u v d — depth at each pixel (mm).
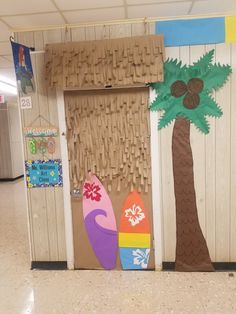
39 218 3078
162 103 2809
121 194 2957
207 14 2705
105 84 2727
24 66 2725
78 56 2725
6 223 4695
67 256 3084
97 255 3051
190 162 2865
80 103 2889
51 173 3008
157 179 2893
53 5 2496
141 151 2879
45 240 3098
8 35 3246
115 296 2553
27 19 2770
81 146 2938
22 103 2951
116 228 2996
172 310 2336
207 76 2756
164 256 2996
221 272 2918
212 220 2914
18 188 7910
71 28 2861
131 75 2682
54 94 2918
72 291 2656
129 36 2807
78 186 2990
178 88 2787
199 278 2814
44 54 2855
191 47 2744
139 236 2975
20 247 3691
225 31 2705
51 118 2943
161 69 2654
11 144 9109
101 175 2945
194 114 2807
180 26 2742
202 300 2455
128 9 2621
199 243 2938
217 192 2881
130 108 2852
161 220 2953
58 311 2369
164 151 2877
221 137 2820
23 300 2537
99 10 2615
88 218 3020
